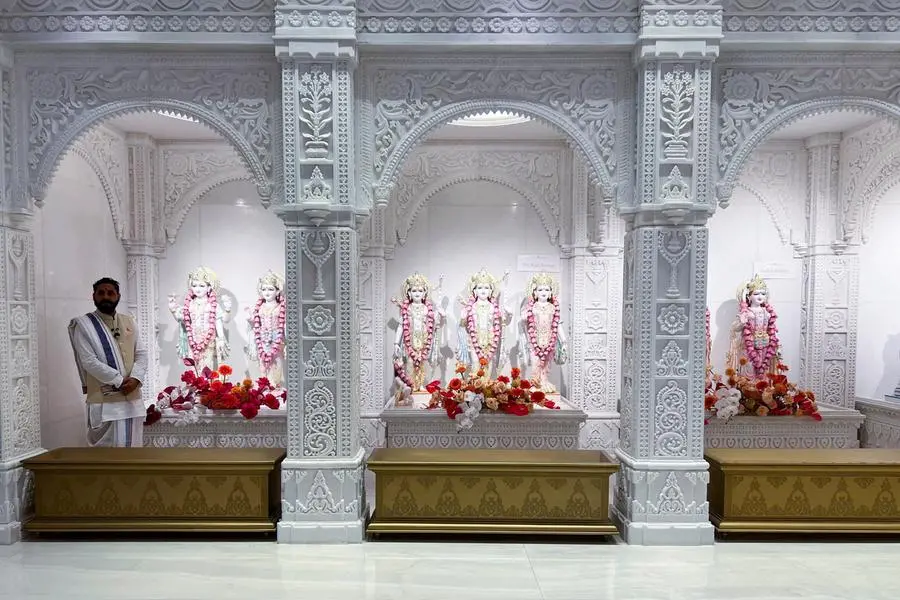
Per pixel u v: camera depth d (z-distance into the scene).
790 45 3.34
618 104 3.45
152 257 5.29
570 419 4.57
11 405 3.43
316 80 3.30
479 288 5.15
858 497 3.45
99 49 3.38
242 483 3.46
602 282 5.27
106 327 3.97
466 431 4.59
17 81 3.41
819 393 5.22
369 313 5.28
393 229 5.38
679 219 3.32
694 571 3.08
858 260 5.16
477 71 3.47
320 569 3.09
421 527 3.40
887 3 3.30
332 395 3.43
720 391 4.77
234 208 5.39
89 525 3.39
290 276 3.39
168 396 4.77
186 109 3.43
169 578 2.99
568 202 5.36
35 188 3.44
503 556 3.26
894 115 3.45
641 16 3.26
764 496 3.46
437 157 5.36
